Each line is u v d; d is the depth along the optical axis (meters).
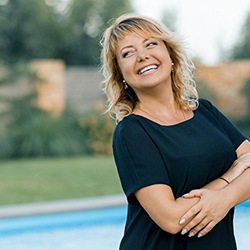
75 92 18.41
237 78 19.08
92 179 12.81
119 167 3.27
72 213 9.79
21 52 23.92
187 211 3.10
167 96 3.44
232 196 3.16
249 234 8.98
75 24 24.42
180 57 3.51
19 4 23.80
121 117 3.47
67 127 17.33
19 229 9.24
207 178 3.26
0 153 16.53
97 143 17.34
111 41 3.40
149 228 3.26
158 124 3.30
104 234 9.23
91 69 18.61
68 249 8.44
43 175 13.48
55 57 24.22
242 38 23.64
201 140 3.29
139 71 3.34
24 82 17.55
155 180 3.14
